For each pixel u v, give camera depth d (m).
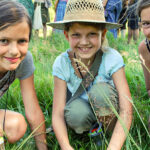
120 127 1.61
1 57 1.43
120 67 1.80
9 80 1.73
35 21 5.44
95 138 1.79
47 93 2.40
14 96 2.32
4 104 2.25
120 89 1.77
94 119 1.84
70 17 1.74
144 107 2.09
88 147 1.76
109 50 1.86
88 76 1.83
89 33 1.70
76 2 1.72
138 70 2.83
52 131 1.93
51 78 2.70
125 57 3.26
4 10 1.37
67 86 1.97
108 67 1.81
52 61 3.23
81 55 1.76
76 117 1.76
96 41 1.73
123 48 4.10
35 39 4.68
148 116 1.99
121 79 1.79
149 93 2.16
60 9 6.16
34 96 1.86
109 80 1.88
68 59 1.89
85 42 1.70
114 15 5.02
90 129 1.81
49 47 3.98
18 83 2.66
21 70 1.76
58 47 4.18
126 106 1.70
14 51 1.38
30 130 1.93
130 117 1.67
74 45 1.75
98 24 1.71
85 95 1.91
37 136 1.77
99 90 1.66
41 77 2.75
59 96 1.89
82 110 1.76
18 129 1.66
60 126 1.77
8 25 1.34
